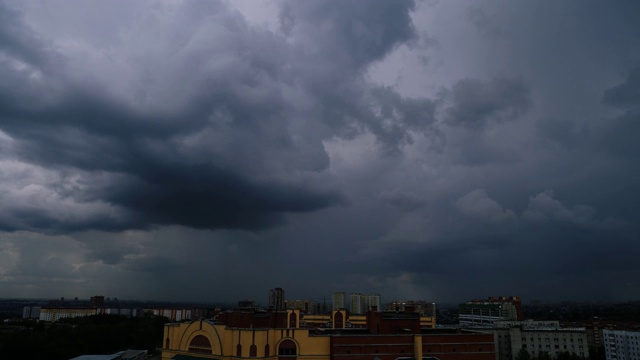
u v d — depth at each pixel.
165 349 85.44
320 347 80.94
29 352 152.00
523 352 152.25
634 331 173.62
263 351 77.00
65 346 166.12
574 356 149.38
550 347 158.88
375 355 81.06
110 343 199.25
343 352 80.00
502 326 178.25
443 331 96.12
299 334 80.50
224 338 78.44
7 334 168.25
